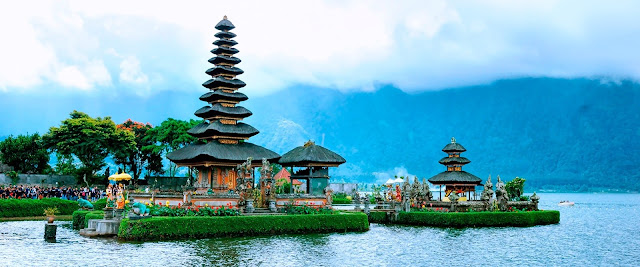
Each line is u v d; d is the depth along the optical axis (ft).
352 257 163.12
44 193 310.86
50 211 270.46
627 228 280.31
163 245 173.88
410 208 296.71
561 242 208.03
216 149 262.06
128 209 211.82
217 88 286.25
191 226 191.62
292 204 239.09
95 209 269.85
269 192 236.22
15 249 163.94
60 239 186.29
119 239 184.55
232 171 267.80
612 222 326.85
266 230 208.13
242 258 155.12
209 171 264.52
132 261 146.41
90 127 370.73
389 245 189.98
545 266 155.74
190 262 147.13
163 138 398.83
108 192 209.36
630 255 177.88
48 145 368.89
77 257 151.02
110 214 200.34
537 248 190.19
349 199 398.01
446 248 185.26
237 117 283.38
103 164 386.11
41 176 363.35
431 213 266.36
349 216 230.89
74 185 367.04
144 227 183.11
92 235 193.06
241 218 202.80
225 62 290.97
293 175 282.36
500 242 203.62
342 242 194.29
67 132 368.07
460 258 165.68
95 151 371.76
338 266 148.77
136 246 170.60
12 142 412.77
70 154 392.06
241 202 227.81
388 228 252.83
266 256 159.53
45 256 152.25
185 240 186.50
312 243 189.37
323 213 234.17
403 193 288.30
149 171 426.10
